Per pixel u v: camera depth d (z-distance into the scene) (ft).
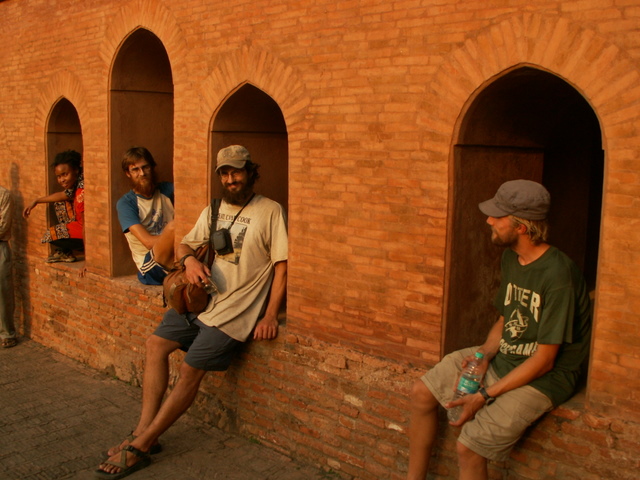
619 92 10.42
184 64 18.08
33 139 25.57
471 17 12.12
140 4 19.45
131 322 20.98
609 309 10.74
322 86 14.58
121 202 20.66
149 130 22.35
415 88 13.01
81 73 22.47
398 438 13.83
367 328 14.33
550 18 11.10
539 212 10.91
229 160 15.49
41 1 24.07
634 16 10.21
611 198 10.61
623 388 10.73
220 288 15.92
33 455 16.33
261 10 15.78
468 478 11.40
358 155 14.07
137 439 15.44
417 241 13.32
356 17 13.82
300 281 15.51
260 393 16.57
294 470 15.33
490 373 11.81
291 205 15.53
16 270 27.22
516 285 11.46
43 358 24.21
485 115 12.90
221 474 15.20
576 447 11.25
